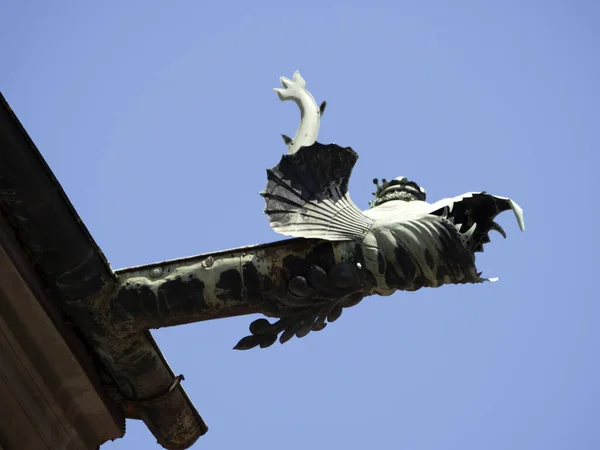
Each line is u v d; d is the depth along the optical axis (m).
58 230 14.32
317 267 14.26
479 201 14.77
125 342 15.16
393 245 14.20
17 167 13.83
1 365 14.43
